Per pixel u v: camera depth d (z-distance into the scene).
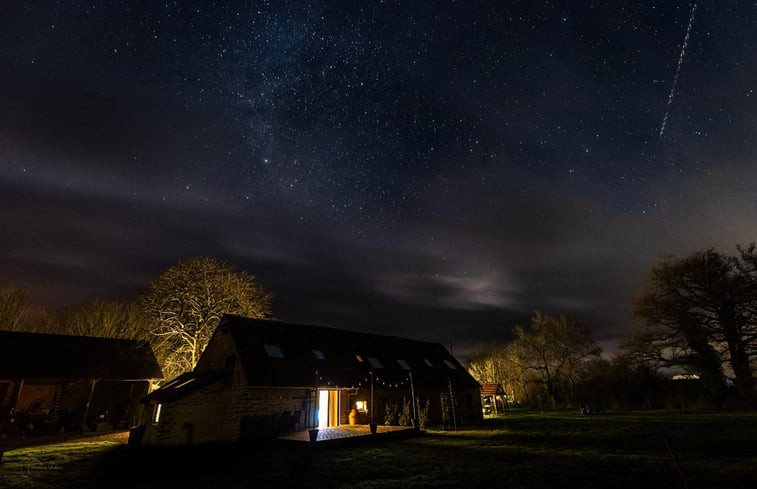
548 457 13.07
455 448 15.57
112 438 20.25
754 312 30.20
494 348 56.16
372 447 16.20
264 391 19.28
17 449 16.66
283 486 10.05
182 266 30.08
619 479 9.75
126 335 35.38
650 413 30.34
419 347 33.34
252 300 31.72
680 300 32.94
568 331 49.41
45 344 23.95
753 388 29.94
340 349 26.06
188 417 18.08
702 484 9.02
